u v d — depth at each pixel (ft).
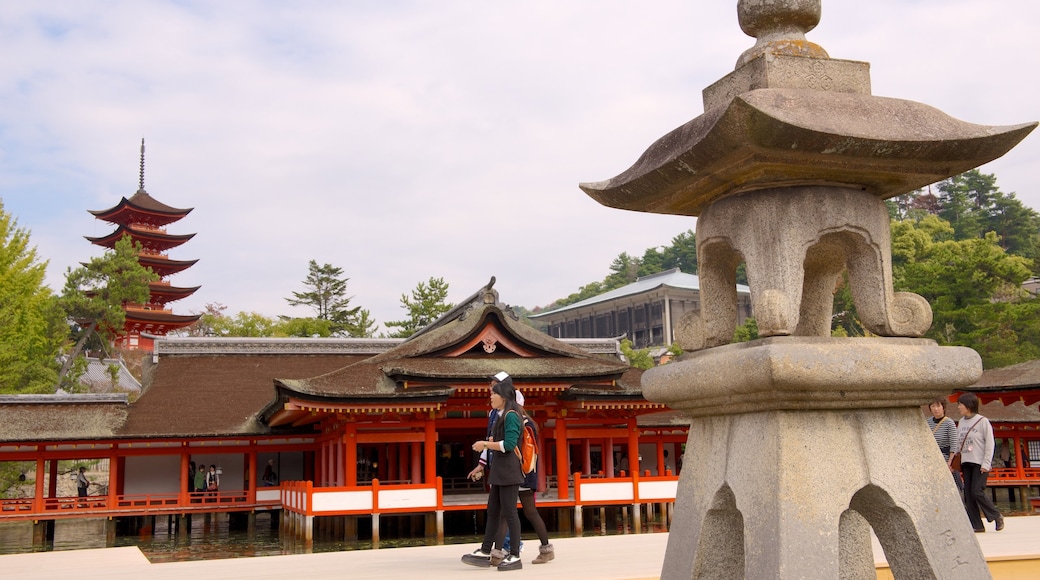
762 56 17.22
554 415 109.19
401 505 94.73
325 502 92.68
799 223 16.67
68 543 109.50
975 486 35.50
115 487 114.32
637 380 119.85
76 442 109.70
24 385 147.64
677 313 376.68
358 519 112.06
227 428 118.42
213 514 132.57
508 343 113.80
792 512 15.08
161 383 133.18
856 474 15.66
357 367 109.81
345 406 96.07
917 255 230.68
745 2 18.24
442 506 95.91
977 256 195.42
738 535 17.93
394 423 103.55
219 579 27.91
